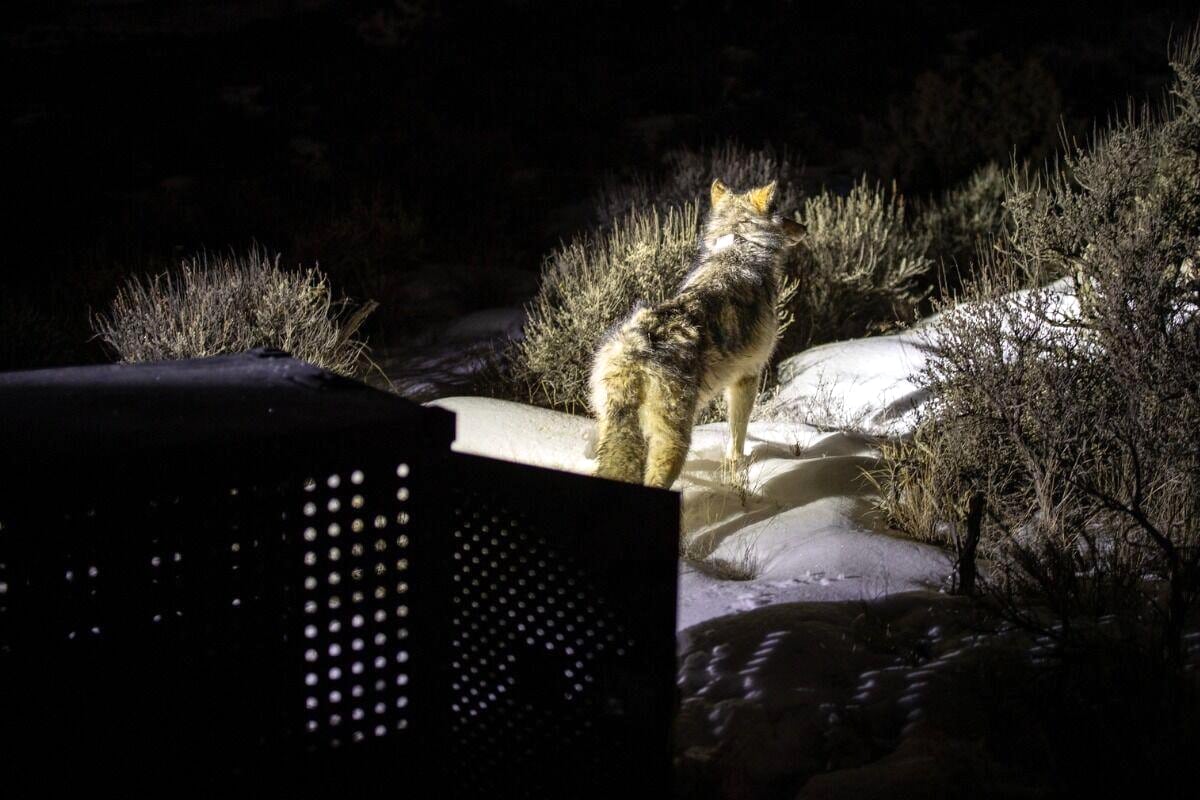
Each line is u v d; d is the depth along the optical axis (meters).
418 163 14.40
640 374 5.03
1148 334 4.76
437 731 2.60
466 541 2.64
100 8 24.58
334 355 7.30
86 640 2.20
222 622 2.33
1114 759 2.73
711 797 2.89
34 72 20.14
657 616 2.38
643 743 2.44
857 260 8.87
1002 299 5.43
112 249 11.59
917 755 2.86
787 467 5.70
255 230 12.42
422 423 2.43
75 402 2.52
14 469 2.06
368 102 18.80
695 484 5.64
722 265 5.71
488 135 16.67
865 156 15.00
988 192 11.01
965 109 13.41
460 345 9.25
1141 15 23.81
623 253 8.09
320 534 2.40
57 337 8.86
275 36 23.16
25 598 2.12
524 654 2.60
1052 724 2.91
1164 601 3.75
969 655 3.43
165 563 2.25
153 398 2.56
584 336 7.33
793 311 8.34
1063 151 12.77
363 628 2.50
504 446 6.04
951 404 5.31
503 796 2.70
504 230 13.30
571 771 2.57
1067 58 20.66
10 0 24.06
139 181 15.05
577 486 2.46
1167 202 5.58
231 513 2.30
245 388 2.66
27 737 2.17
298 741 2.46
